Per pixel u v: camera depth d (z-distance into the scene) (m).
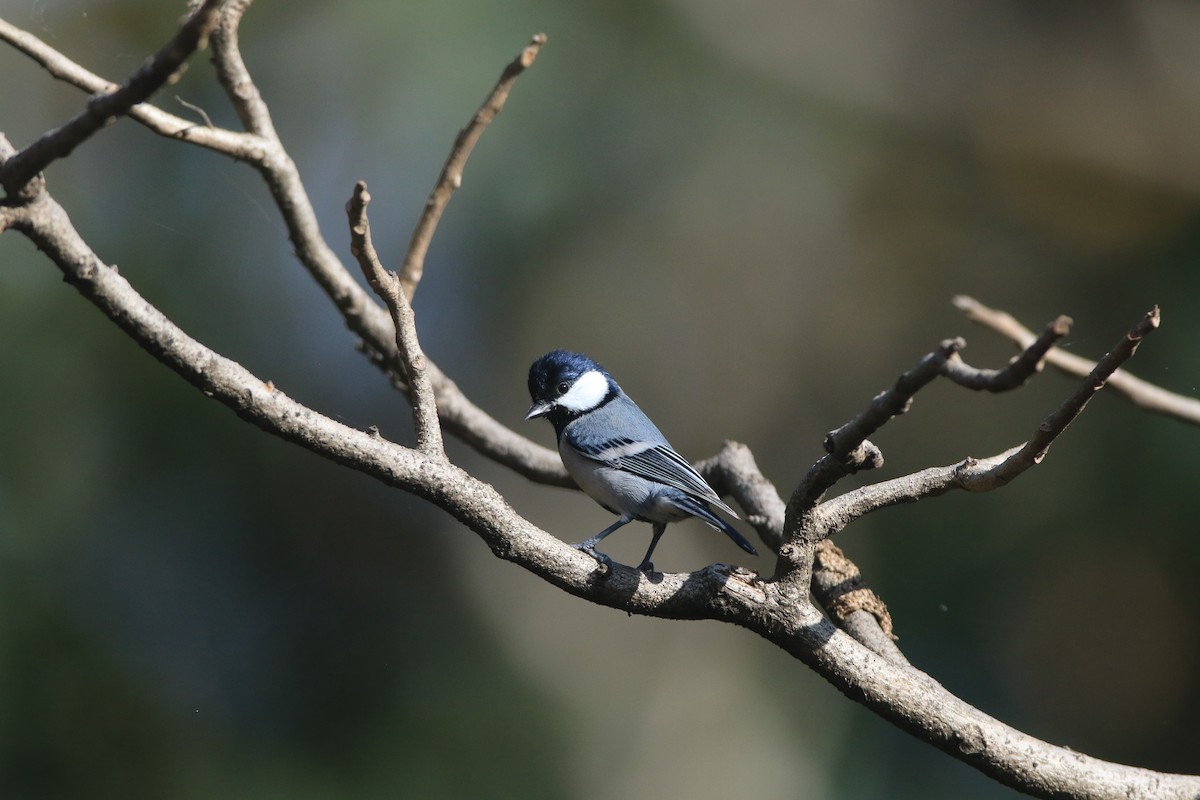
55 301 10.05
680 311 13.95
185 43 3.88
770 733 12.89
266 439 11.10
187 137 6.62
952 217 14.32
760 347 14.29
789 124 13.80
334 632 11.30
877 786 11.96
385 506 11.84
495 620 12.26
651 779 12.29
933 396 13.38
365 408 11.80
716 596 5.21
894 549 12.20
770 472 14.20
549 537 5.22
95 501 10.23
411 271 7.68
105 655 9.92
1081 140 14.27
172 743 10.01
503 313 13.00
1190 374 12.20
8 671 9.48
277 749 10.44
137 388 10.38
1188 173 14.10
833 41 14.21
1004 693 11.83
